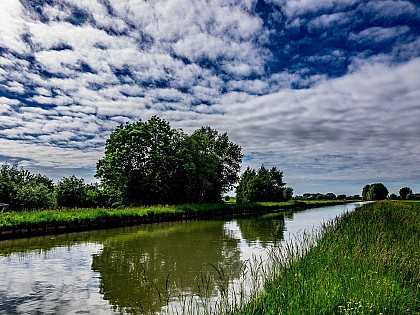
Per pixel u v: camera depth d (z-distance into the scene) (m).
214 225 34.72
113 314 9.14
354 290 7.47
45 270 13.92
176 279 12.43
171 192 52.09
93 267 14.41
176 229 30.42
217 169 65.00
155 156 48.97
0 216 23.64
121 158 47.19
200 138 58.94
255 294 8.09
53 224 26.30
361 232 15.51
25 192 37.62
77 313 9.22
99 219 30.42
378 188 155.25
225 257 16.47
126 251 18.28
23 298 10.45
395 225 18.52
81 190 49.62
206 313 8.20
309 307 6.50
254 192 79.12
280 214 55.34
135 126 49.44
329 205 101.69
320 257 10.48
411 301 7.29
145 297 10.47
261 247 19.36
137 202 48.09
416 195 123.50
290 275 8.67
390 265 9.27
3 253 17.70
